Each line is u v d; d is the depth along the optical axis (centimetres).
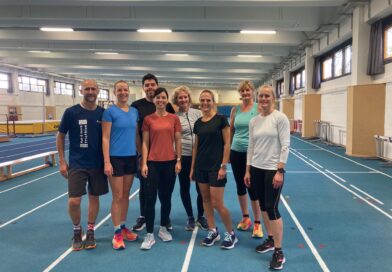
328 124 1234
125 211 339
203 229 369
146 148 322
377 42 810
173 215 419
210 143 304
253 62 1565
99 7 851
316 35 1110
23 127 1719
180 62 1656
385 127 826
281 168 265
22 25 912
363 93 856
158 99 317
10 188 563
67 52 1459
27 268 280
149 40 1114
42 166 757
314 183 586
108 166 306
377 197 490
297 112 1705
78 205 310
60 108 2356
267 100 274
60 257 301
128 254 306
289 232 354
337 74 1139
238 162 340
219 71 1909
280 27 942
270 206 272
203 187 313
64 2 727
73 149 311
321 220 392
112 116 309
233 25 922
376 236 343
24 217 412
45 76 2166
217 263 287
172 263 288
